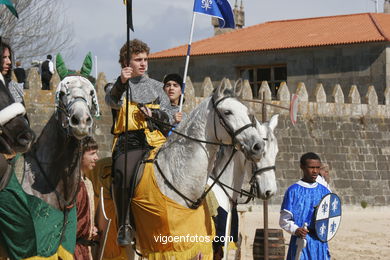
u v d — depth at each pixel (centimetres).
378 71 3669
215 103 777
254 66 4025
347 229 2138
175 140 786
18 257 634
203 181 771
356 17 4222
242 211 1134
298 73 3875
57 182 666
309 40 3894
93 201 872
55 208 660
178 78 979
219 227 880
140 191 774
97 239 762
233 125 764
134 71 866
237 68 4084
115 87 807
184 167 766
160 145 838
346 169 2819
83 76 682
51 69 2239
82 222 752
